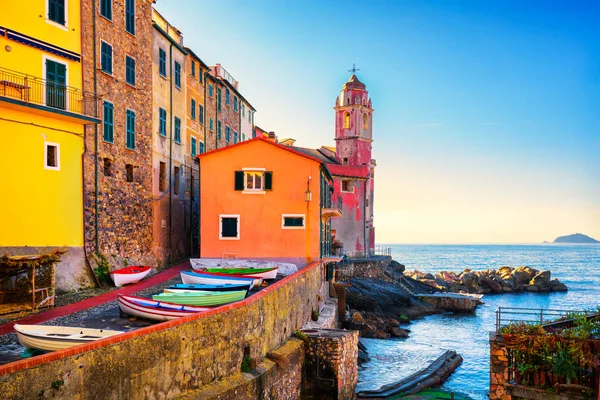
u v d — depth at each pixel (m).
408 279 78.25
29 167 23.83
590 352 17.97
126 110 31.33
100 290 26.38
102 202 28.50
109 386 13.76
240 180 34.47
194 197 43.19
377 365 37.22
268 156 34.62
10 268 20.72
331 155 76.56
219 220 34.41
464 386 33.47
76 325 19.42
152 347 15.27
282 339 24.97
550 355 18.58
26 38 23.84
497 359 19.62
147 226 33.84
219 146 50.47
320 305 36.44
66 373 12.61
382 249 84.19
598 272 149.00
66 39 26.16
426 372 34.62
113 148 29.77
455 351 42.00
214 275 28.36
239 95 57.06
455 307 64.81
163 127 36.81
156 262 34.69
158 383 15.45
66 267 25.25
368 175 74.06
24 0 23.91
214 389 17.56
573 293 92.50
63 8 26.02
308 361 25.83
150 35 34.53
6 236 22.66
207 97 47.12
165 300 21.30
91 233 27.45
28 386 11.73
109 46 29.53
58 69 25.58
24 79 23.59
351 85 73.50
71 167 26.16
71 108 26.05
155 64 35.62
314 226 34.19
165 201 36.81
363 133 73.81
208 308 19.67
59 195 25.33
